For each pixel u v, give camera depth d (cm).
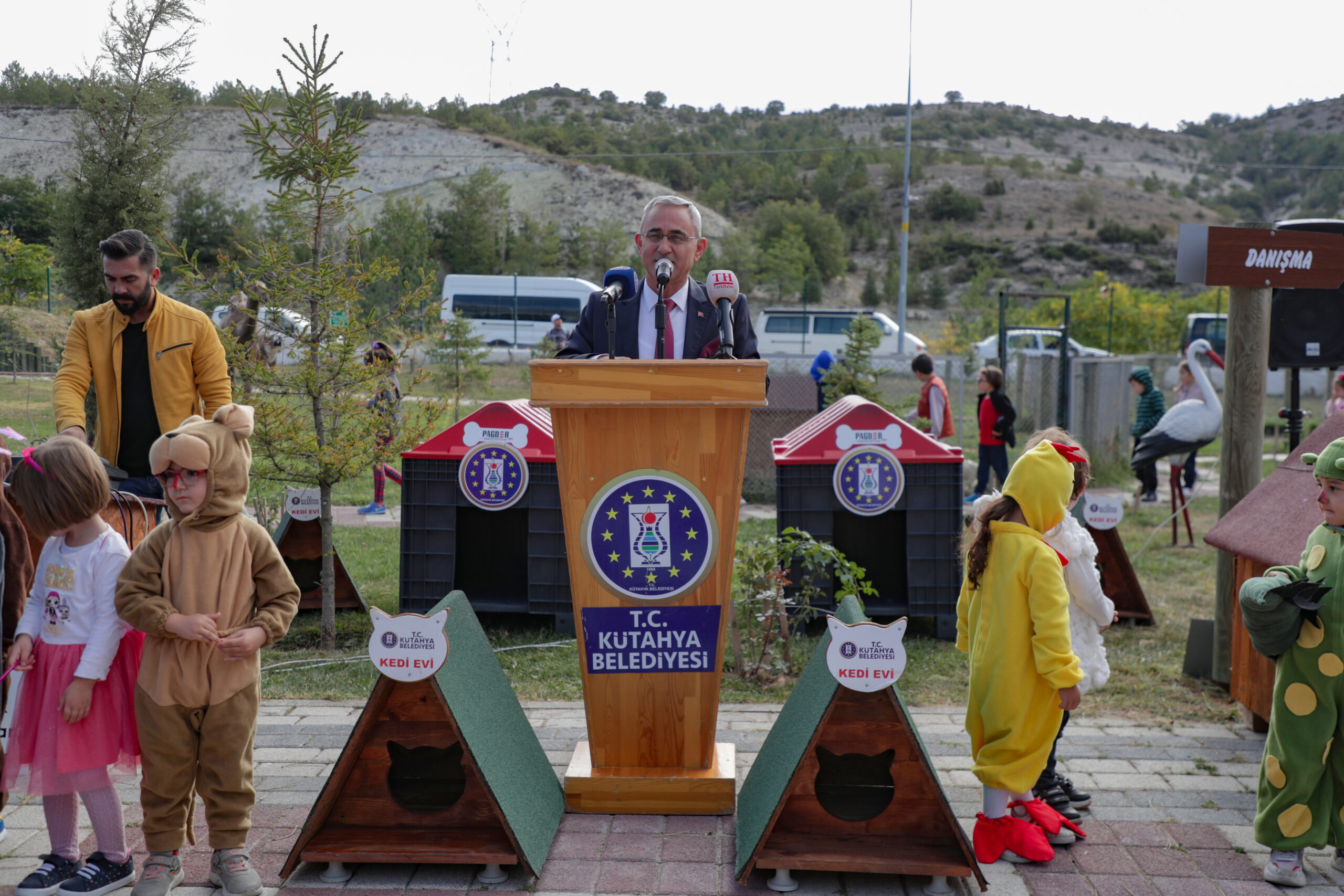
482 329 3384
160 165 1141
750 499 1172
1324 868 345
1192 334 2595
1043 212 10438
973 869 315
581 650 359
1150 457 953
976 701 349
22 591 332
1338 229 573
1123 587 681
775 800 323
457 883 324
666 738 369
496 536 655
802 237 7269
